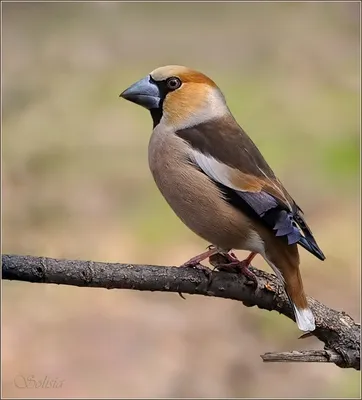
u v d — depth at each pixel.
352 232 13.11
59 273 5.78
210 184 6.79
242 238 6.73
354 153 15.26
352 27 19.98
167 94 7.27
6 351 10.84
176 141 7.00
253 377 10.52
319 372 10.54
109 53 19.27
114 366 10.66
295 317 6.28
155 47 19.75
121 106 17.36
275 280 6.43
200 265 6.32
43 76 17.62
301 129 16.16
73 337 11.16
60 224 13.73
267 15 20.69
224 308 11.78
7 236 13.35
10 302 11.75
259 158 7.05
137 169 15.30
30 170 15.02
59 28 19.48
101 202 14.14
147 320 11.57
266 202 6.65
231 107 17.17
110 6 20.48
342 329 6.28
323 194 14.31
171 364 10.70
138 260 12.79
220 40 20.25
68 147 15.84
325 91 17.75
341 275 12.27
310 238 6.75
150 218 13.84
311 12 20.81
